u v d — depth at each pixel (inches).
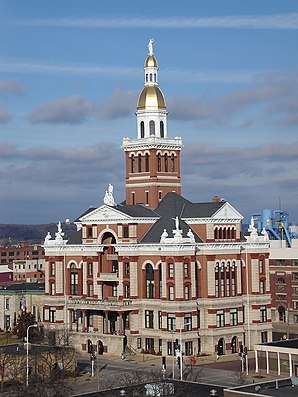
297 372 6112.2
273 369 6294.3
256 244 7819.9
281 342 6491.1
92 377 6274.6
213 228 7623.0
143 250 7588.6
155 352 7377.0
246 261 7819.9
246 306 7751.0
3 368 5561.0
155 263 7475.4
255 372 6373.0
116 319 7682.1
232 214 7795.3
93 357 6574.8
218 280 7539.4
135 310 7539.4
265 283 7869.1
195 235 7657.5
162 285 7347.4
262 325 7755.9
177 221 7377.0
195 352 7278.5
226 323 7539.4
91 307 7741.1
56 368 6053.2
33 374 5723.4
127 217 7662.4
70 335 7736.2
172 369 6574.8
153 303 7465.6
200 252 7480.3
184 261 7298.2
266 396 3969.0
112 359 7199.8
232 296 7642.7
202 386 4699.8
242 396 4069.9
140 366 6791.3
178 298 7219.5
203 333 7396.7
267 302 7849.4
